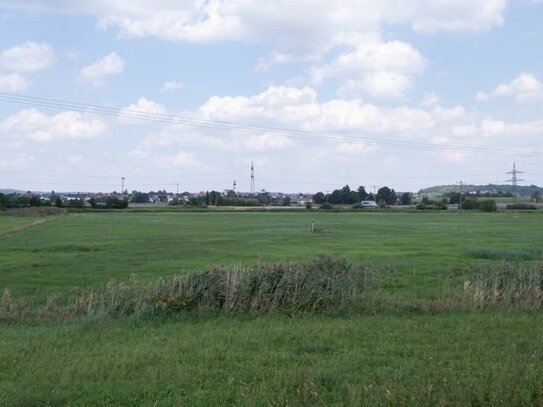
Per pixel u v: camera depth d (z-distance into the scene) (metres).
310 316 14.45
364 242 44.72
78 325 13.10
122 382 8.52
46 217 95.38
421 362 9.52
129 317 13.89
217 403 7.62
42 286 22.00
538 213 122.00
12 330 12.80
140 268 27.64
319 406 7.14
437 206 142.38
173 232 58.47
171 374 8.90
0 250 37.88
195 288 15.10
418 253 35.16
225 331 12.37
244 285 15.12
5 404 7.50
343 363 9.49
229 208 140.12
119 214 109.56
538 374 8.05
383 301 15.79
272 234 55.16
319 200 182.75
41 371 9.03
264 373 8.97
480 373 8.52
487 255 33.12
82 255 34.50
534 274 16.89
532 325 12.98
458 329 12.44
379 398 7.02
